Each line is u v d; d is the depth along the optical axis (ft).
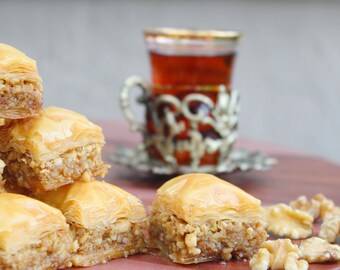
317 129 3.28
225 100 1.84
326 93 3.26
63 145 1.38
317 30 3.23
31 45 3.27
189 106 1.82
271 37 3.25
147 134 1.88
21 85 1.40
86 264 1.33
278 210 1.53
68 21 3.27
